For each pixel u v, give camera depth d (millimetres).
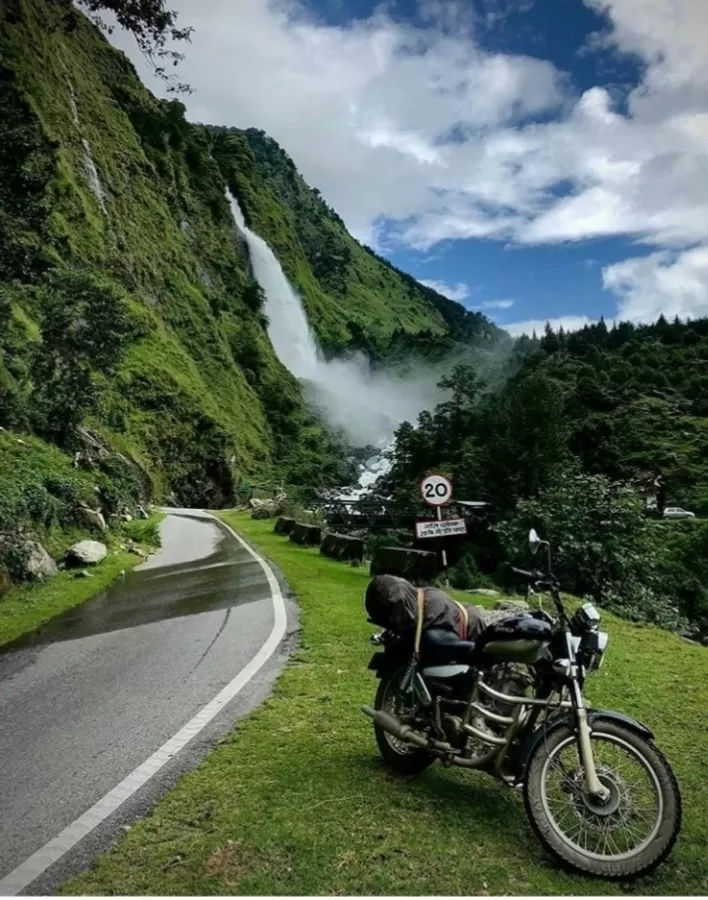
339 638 7855
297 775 4082
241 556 18422
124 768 4336
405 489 55531
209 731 4941
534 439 37375
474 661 3662
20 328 42906
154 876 3053
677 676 6234
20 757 4645
